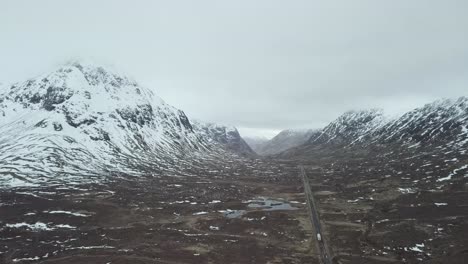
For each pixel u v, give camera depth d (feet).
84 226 500.33
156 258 383.45
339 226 498.28
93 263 361.51
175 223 526.98
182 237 461.37
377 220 512.22
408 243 411.54
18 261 368.48
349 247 417.28
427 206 544.21
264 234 474.90
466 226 438.81
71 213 545.44
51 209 555.28
